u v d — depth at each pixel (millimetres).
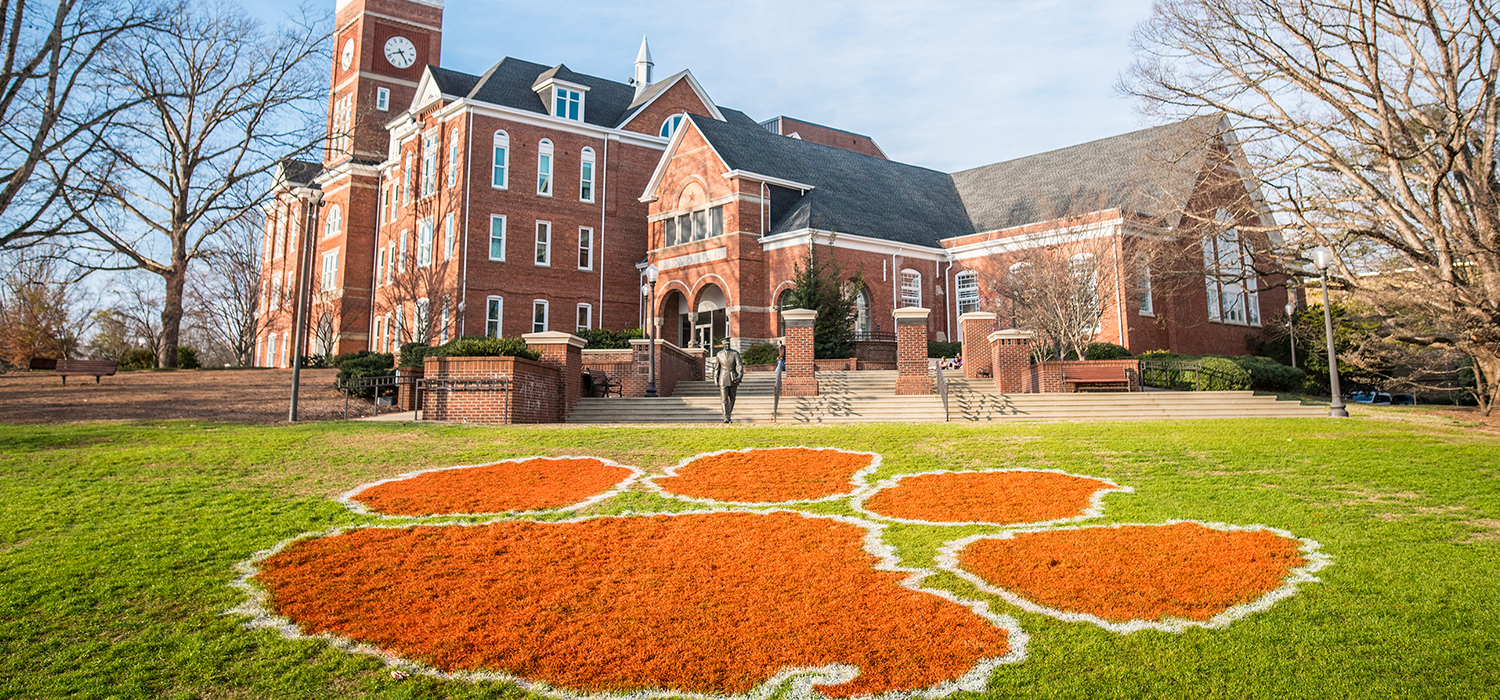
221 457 12133
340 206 46406
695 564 7523
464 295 34906
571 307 37906
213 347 71250
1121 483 10664
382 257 43719
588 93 42344
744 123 44938
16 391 22406
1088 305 28000
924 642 5762
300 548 7902
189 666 5473
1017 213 38594
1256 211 24594
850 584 6957
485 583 7016
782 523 9016
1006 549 7887
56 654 5625
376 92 52062
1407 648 5508
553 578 7145
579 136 38969
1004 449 13188
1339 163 21594
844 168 40500
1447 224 23109
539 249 37281
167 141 33875
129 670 5434
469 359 18453
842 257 33719
